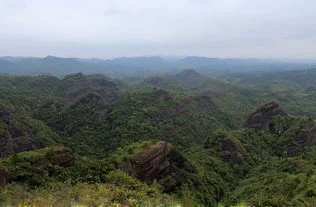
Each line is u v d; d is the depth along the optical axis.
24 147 80.69
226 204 44.25
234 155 69.62
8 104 92.81
